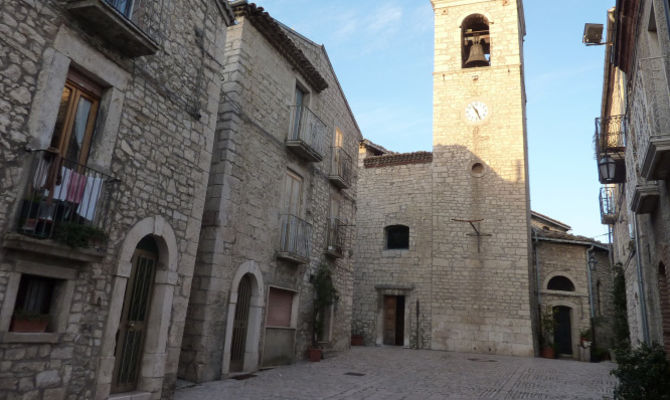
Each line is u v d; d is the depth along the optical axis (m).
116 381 6.58
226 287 9.43
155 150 7.05
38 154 5.19
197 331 8.86
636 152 8.60
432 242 19.06
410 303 18.97
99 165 6.07
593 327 18.86
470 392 8.90
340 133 15.37
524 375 11.51
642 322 10.75
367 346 18.81
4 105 4.98
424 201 19.94
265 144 10.95
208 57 8.39
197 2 8.16
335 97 14.98
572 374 12.04
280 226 11.47
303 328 12.40
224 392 7.89
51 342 5.35
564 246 19.80
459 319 17.95
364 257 20.44
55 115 5.48
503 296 17.67
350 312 15.66
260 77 10.88
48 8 5.47
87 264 5.88
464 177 19.31
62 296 5.57
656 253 8.55
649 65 6.66
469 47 21.98
